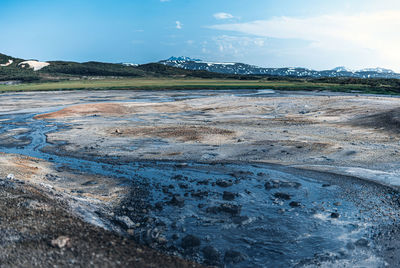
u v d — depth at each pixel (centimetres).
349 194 1788
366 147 2795
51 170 2302
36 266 916
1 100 8206
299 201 1706
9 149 3130
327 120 4416
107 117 5188
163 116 5319
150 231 1331
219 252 1215
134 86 11612
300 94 8406
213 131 3650
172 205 1648
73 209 1453
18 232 1105
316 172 2178
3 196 1424
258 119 4750
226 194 1769
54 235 1116
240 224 1438
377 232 1346
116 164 2484
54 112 5600
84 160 2631
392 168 2206
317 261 1156
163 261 1068
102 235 1208
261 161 2484
